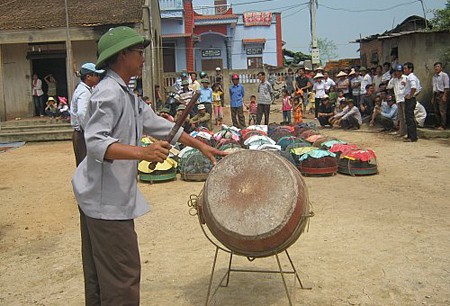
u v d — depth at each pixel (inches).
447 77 538.9
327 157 373.4
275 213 144.3
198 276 196.9
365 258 206.2
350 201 297.3
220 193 151.6
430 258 203.9
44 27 768.9
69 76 762.2
